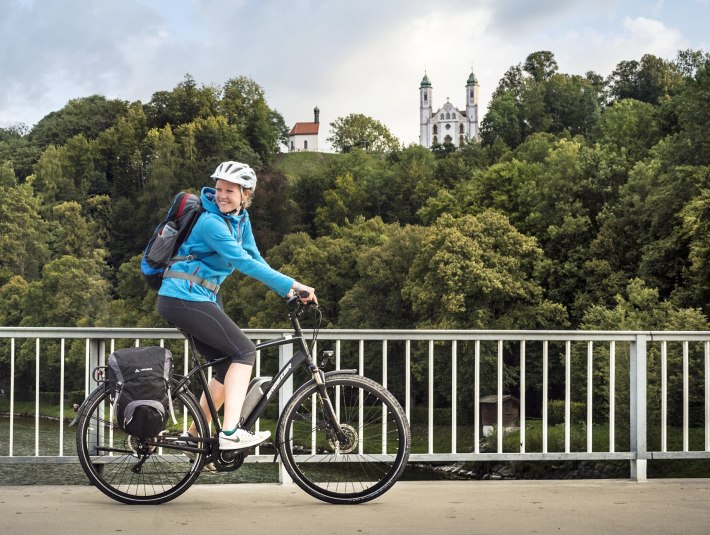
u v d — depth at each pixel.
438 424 38.91
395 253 46.38
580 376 34.62
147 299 63.19
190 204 4.28
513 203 53.69
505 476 24.30
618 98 102.31
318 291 50.91
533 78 114.75
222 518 4.01
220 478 13.54
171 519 3.97
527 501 4.54
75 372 56.72
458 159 92.94
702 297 35.81
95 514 4.07
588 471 22.86
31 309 66.25
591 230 47.44
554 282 44.12
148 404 4.10
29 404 56.03
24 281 71.19
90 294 66.38
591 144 71.75
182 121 104.94
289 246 56.97
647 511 4.30
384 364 5.07
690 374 25.30
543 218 48.91
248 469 15.11
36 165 92.31
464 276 41.06
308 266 51.41
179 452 5.02
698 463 21.50
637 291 37.66
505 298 41.94
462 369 39.12
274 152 115.25
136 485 4.40
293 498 4.56
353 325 46.25
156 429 4.12
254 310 52.84
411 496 4.66
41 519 3.94
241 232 4.38
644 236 42.09
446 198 61.00
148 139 98.56
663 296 39.50
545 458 5.31
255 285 53.41
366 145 132.00
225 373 4.39
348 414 4.64
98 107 111.81
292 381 4.97
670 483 5.19
